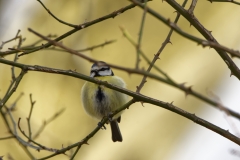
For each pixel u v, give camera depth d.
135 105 12.58
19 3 12.50
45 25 12.70
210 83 12.30
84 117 12.77
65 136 12.52
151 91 12.42
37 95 12.70
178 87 4.06
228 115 3.84
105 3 12.95
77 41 12.91
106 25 12.88
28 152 8.34
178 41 12.60
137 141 12.29
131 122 12.45
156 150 12.14
